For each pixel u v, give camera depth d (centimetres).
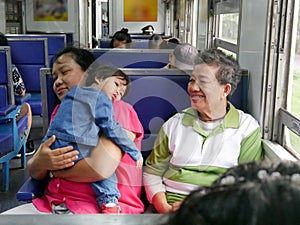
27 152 418
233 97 271
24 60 494
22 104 386
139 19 1059
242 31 296
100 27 1055
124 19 1066
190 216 40
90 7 874
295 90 240
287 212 36
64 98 173
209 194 41
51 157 169
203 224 38
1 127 326
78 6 750
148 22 1055
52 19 750
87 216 89
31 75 498
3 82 341
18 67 494
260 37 255
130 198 183
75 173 169
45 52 495
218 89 190
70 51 192
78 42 686
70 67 187
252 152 201
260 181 41
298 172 45
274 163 49
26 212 175
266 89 249
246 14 288
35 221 87
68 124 168
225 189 41
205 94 188
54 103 226
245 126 201
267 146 241
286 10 241
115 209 171
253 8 271
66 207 173
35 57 494
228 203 38
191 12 660
